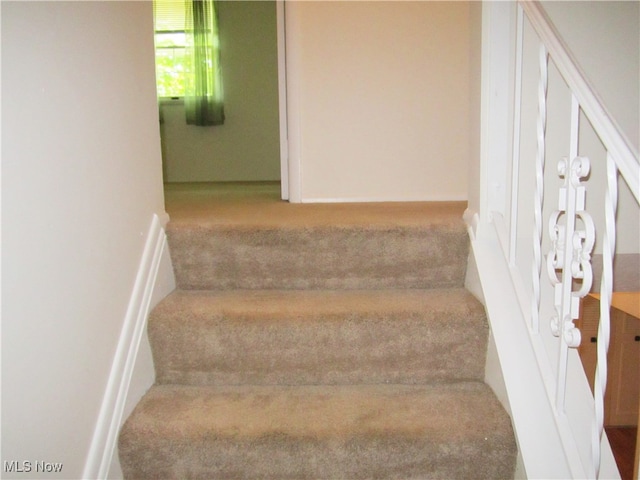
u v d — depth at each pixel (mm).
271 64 4645
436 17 2641
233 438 1200
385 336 1412
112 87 1305
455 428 1203
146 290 1456
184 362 1448
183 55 4625
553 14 1509
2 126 849
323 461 1199
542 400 1206
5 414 853
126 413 1277
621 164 867
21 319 895
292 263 1660
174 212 2195
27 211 916
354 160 2729
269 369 1443
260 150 4766
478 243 1537
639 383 2494
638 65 1522
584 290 1014
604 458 1110
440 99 2695
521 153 1479
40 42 968
